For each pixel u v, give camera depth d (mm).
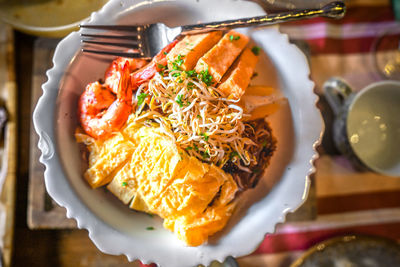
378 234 419
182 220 318
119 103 315
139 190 321
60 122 324
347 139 377
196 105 320
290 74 343
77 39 324
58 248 398
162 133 320
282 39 342
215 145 322
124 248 318
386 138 397
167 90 321
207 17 339
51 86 320
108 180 331
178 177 317
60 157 319
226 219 332
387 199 425
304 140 340
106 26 321
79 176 326
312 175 407
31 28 378
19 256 394
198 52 322
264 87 344
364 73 430
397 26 435
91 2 377
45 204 383
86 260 397
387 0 436
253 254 412
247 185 347
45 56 399
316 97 340
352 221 418
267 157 350
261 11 334
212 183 321
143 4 329
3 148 406
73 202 315
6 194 395
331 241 395
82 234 401
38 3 378
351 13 432
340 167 423
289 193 335
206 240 325
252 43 345
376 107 396
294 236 415
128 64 334
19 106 409
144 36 330
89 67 334
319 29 426
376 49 432
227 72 327
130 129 325
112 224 321
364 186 424
